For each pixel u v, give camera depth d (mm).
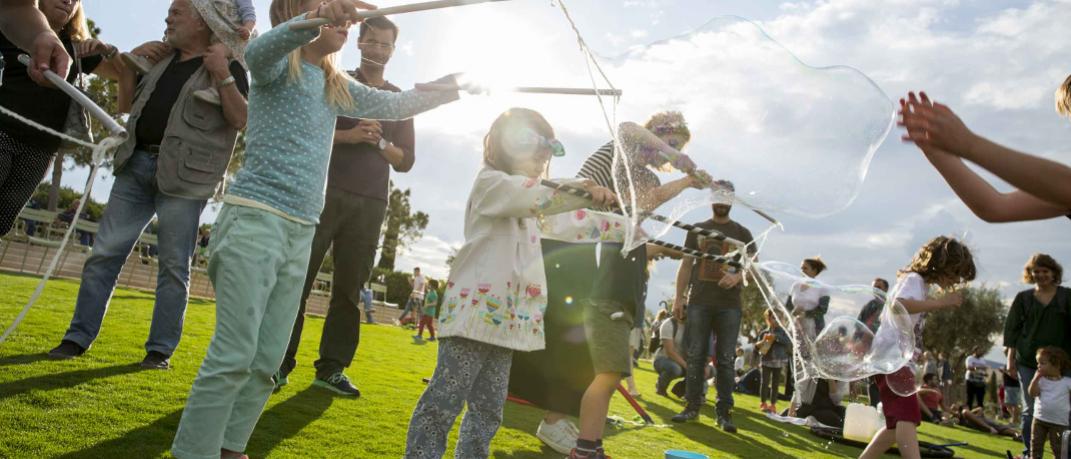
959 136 1487
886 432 3684
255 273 2105
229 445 2236
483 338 2277
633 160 2293
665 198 2273
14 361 2980
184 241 3396
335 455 2506
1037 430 5652
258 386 2271
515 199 2277
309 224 2299
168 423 2504
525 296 2398
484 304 2301
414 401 3777
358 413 3244
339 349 3666
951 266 3539
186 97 3295
